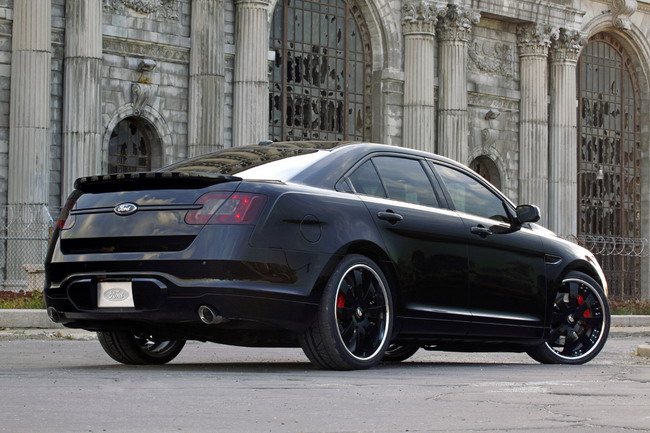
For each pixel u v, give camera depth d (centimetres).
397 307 1402
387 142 5775
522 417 848
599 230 6981
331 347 1306
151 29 4869
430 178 1509
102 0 4722
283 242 1277
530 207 1582
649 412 889
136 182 1314
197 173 1275
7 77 4469
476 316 1499
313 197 1323
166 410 864
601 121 7038
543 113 6378
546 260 1612
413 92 5794
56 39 4569
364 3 5769
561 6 6444
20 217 4366
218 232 1253
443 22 5925
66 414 829
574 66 6531
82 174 4516
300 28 5559
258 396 974
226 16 5075
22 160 4406
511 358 1872
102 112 4734
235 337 1294
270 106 5412
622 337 3450
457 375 1289
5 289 4253
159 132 4906
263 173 1345
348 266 1327
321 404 923
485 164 6359
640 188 7262
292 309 1277
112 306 1288
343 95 5738
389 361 1673
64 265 1325
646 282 7175
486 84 6241
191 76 4956
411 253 1416
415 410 888
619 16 6925
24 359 1585
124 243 1291
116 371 1275
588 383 1177
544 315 1603
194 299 1245
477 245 1509
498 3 6141
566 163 6444
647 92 7225
